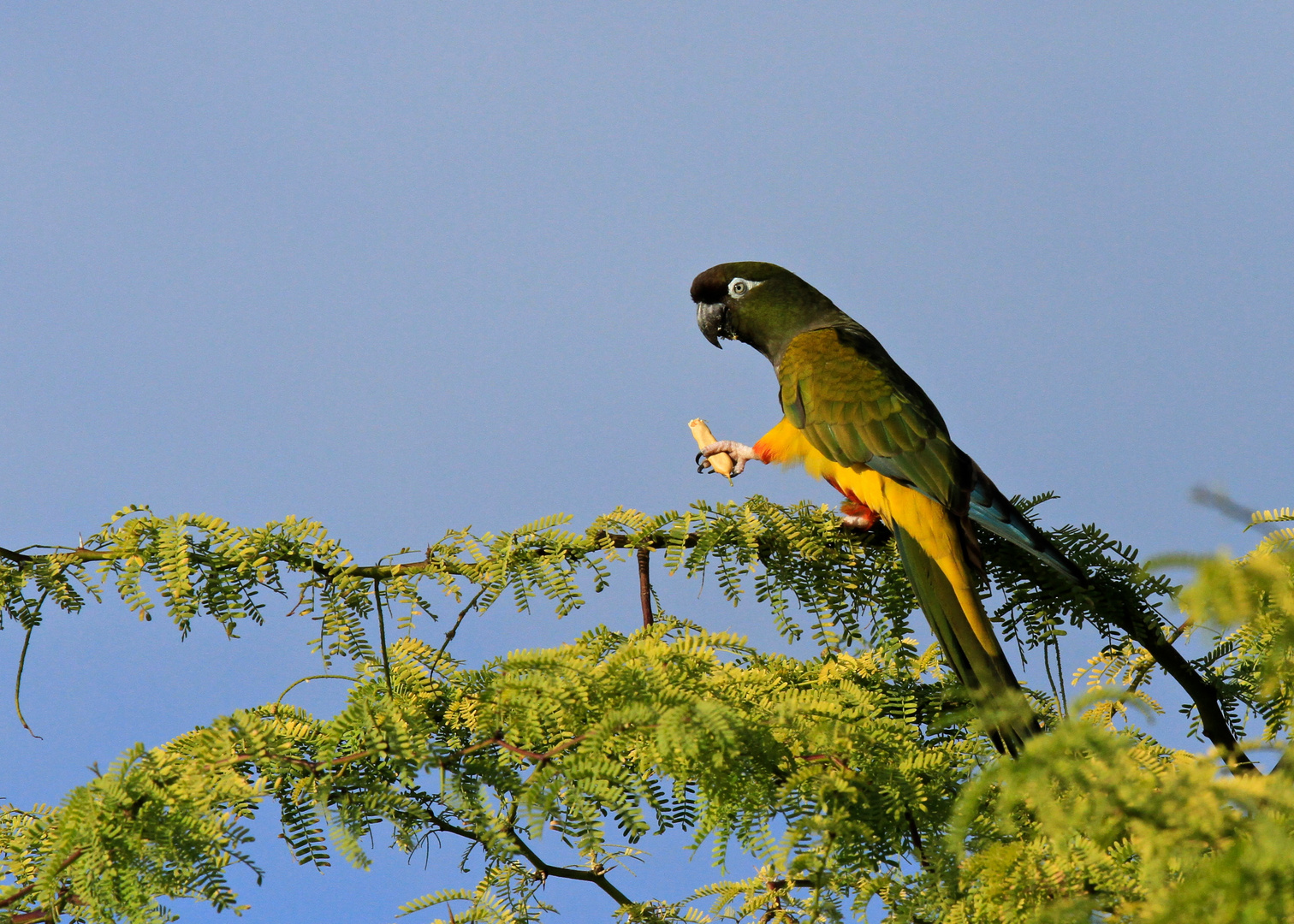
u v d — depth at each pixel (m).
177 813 4.95
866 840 4.84
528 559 7.01
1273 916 3.28
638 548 7.28
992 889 4.31
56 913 5.00
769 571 7.40
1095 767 3.97
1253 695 6.70
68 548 7.06
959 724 6.61
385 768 5.43
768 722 5.28
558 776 4.91
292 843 5.14
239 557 6.85
